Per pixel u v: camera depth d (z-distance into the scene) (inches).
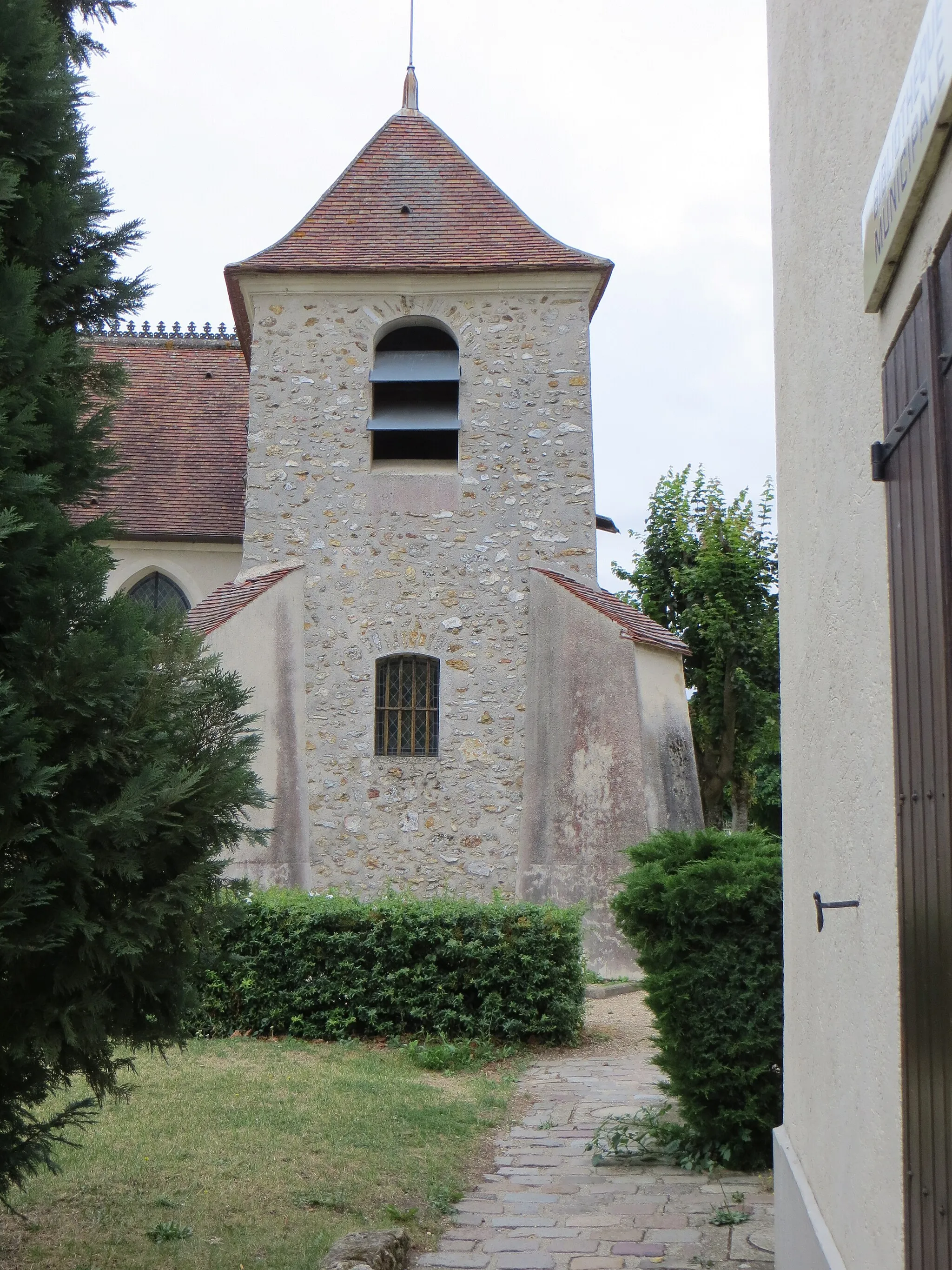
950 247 104.6
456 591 629.0
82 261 210.4
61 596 178.2
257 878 587.8
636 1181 258.7
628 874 292.8
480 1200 245.9
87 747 176.9
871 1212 145.0
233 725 205.2
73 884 174.4
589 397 640.4
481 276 647.8
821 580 183.9
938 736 110.2
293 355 650.2
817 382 185.9
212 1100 303.7
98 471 202.4
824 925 179.5
